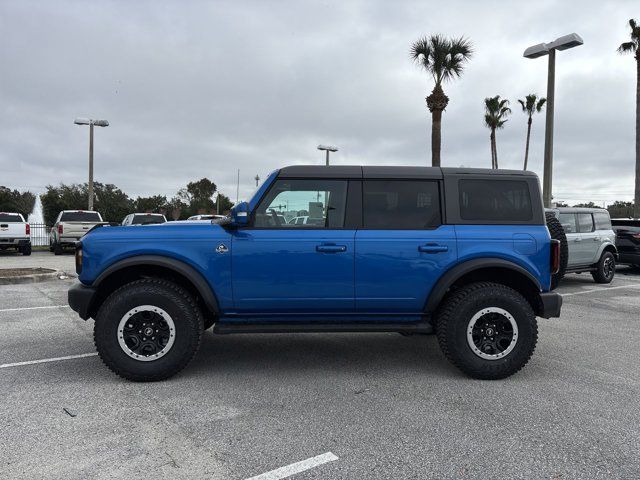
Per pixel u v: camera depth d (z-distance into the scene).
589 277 12.88
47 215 48.12
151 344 4.27
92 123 23.34
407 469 2.83
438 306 4.56
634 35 22.20
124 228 4.40
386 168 4.54
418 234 4.39
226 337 5.98
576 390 4.14
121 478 2.70
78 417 3.52
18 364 4.78
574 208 11.16
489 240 4.42
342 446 3.11
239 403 3.82
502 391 4.11
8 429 3.31
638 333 6.29
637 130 22.50
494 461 2.92
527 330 4.32
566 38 13.78
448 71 18.69
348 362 4.95
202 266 4.29
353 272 4.35
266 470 2.81
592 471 2.81
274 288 4.34
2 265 14.70
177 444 3.12
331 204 4.46
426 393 4.06
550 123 14.62
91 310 4.45
